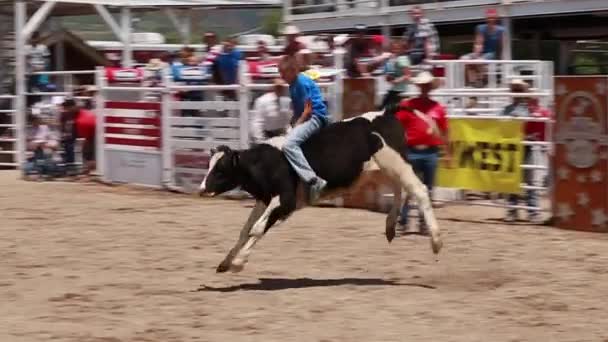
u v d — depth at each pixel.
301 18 30.02
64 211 16.98
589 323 8.98
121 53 32.34
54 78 25.91
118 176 21.70
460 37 27.83
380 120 11.20
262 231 10.66
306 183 10.78
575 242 13.53
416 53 21.69
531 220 15.52
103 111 21.95
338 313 9.34
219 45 22.38
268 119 17.73
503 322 8.99
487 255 12.57
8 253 12.89
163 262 12.22
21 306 9.77
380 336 8.45
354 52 21.62
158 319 9.13
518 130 15.30
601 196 14.30
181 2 30.53
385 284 10.81
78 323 8.99
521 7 24.00
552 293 10.28
